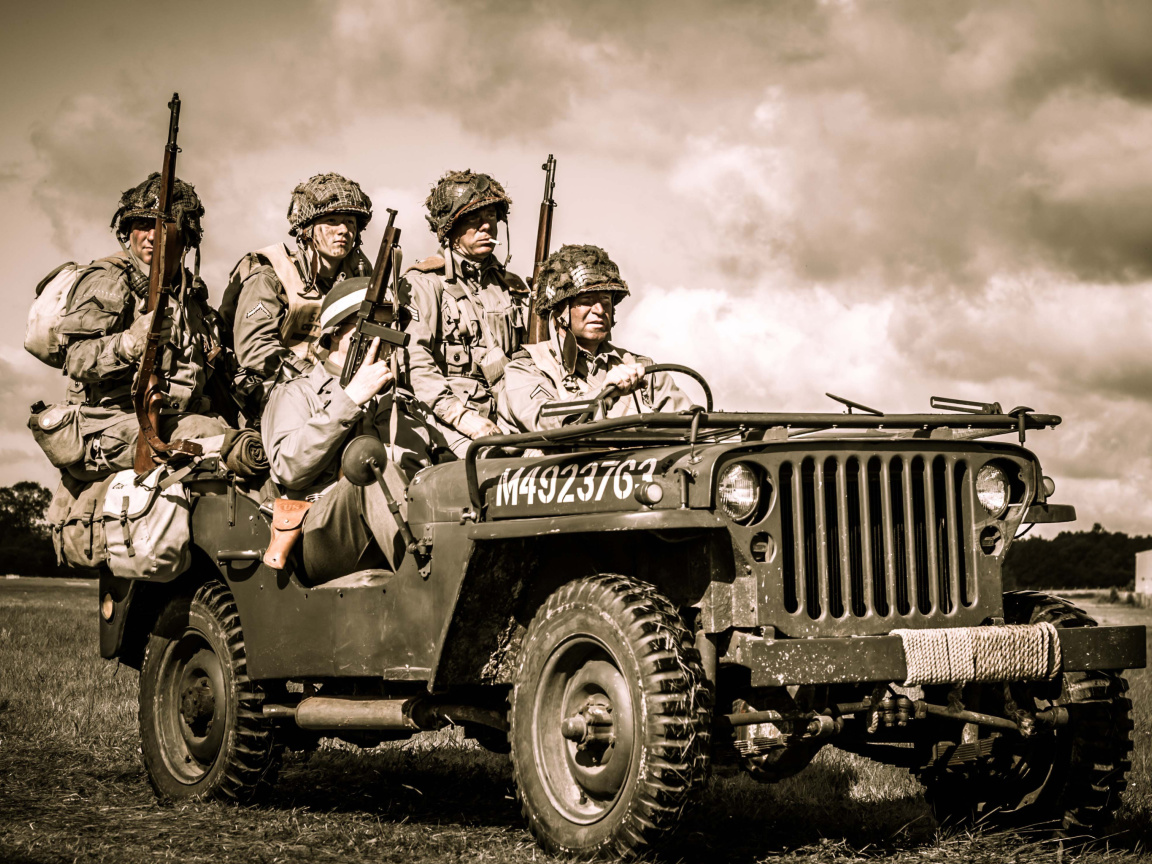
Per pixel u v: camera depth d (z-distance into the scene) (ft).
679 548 14.12
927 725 15.97
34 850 14.46
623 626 13.21
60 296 20.31
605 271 18.07
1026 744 15.70
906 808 17.72
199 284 21.81
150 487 19.07
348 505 16.76
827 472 14.08
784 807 17.71
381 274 17.53
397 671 15.75
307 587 17.53
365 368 17.15
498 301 20.94
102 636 20.65
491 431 17.57
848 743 16.25
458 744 24.25
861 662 13.11
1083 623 14.99
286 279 22.40
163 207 20.10
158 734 19.47
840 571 13.85
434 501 15.53
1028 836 15.47
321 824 16.51
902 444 14.20
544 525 13.74
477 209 20.44
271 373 22.09
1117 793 15.16
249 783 18.35
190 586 19.98
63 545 20.16
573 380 18.29
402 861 14.12
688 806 12.78
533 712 14.19
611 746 13.47
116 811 17.72
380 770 21.52
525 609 15.38
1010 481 14.92
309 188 22.11
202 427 20.26
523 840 15.06
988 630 13.87
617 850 12.98
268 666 17.81
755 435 14.28
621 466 13.71
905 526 14.16
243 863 14.05
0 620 59.26
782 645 12.89
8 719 26.05
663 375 19.25
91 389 20.62
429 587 15.37
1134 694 32.65
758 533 13.41
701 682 13.08
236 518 18.47
